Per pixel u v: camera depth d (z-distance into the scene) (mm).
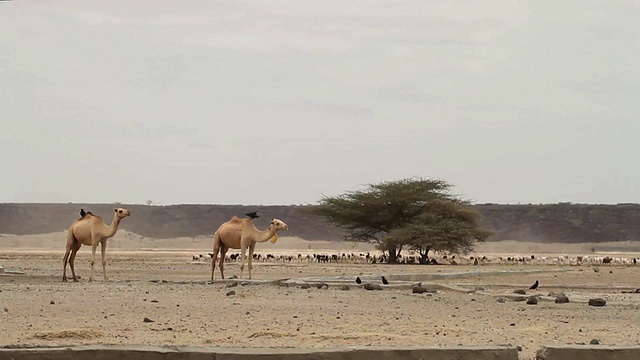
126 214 69562
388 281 73000
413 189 174625
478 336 35719
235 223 74500
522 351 31781
